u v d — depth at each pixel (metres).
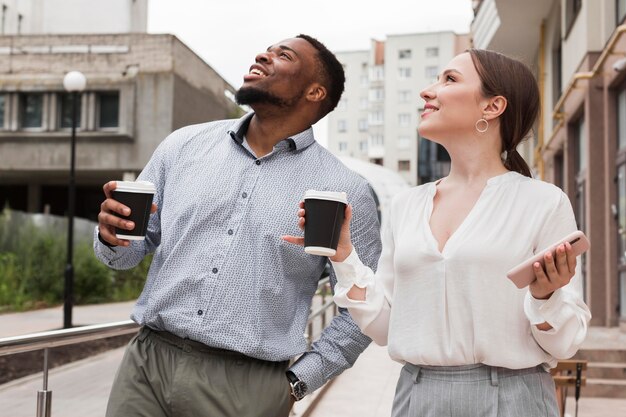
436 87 1.97
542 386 1.80
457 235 1.83
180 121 24.94
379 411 5.78
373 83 86.19
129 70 24.34
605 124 9.88
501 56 1.96
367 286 2.01
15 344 2.45
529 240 1.79
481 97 1.92
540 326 1.69
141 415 2.29
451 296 1.79
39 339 2.59
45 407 2.73
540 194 1.83
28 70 24.70
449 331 1.80
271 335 2.33
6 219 18.66
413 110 79.31
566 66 12.32
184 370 2.27
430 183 2.03
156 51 24.34
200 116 26.73
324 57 2.48
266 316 2.32
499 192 1.85
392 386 6.76
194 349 2.29
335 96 2.53
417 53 79.50
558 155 13.91
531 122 1.98
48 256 18.00
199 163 2.45
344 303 2.02
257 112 2.43
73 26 36.53
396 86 79.88
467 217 1.84
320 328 5.87
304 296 2.46
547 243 1.80
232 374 2.29
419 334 1.83
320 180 2.45
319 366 2.43
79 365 3.12
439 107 1.94
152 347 2.33
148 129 24.23
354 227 2.50
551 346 1.71
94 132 24.31
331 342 2.47
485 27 16.67
